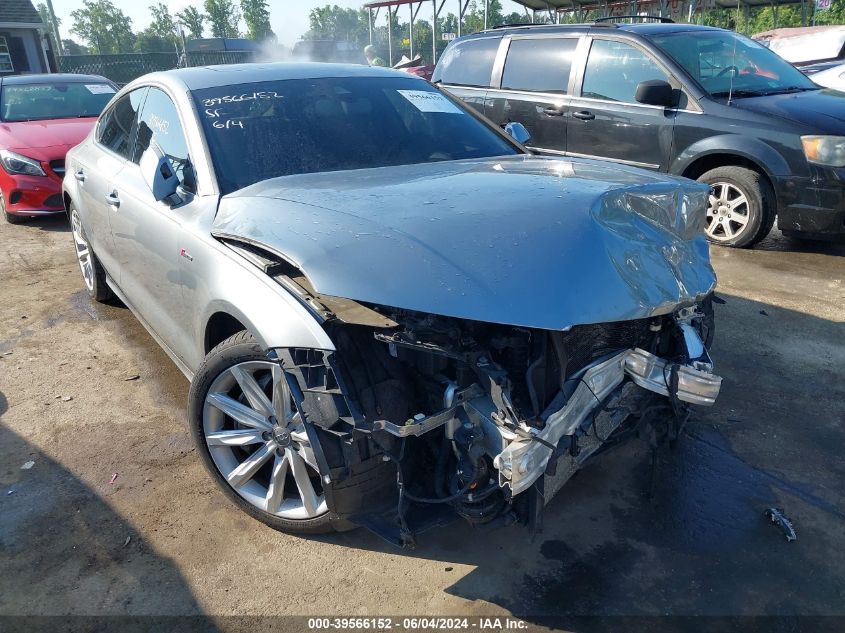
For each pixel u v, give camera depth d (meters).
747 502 2.86
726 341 4.30
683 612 2.32
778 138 5.57
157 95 3.61
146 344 4.46
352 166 3.14
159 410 3.63
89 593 2.42
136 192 3.51
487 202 2.31
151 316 3.56
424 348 2.02
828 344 4.24
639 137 6.33
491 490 2.12
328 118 3.35
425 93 3.84
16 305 5.18
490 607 2.34
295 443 2.42
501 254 2.03
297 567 2.53
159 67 30.70
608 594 2.39
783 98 5.94
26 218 7.74
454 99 3.98
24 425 3.50
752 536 2.67
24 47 28.44
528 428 2.00
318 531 2.58
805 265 5.69
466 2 21.59
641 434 2.55
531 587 2.43
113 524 2.76
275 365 2.40
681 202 2.57
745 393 3.70
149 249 3.29
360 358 2.18
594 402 2.24
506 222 2.16
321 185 2.73
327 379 2.12
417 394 2.27
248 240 2.41
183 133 3.21
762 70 6.53
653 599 2.37
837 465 3.09
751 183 5.82
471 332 2.11
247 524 2.76
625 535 2.68
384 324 2.03
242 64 3.76
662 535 2.68
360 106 3.50
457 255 2.04
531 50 7.18
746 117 5.75
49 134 7.61
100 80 9.39
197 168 3.03
